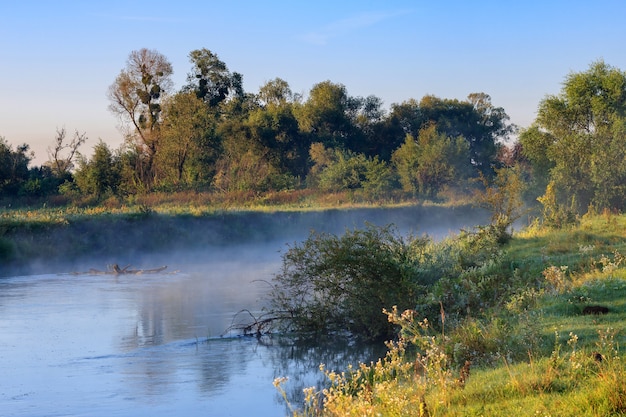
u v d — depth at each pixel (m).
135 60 71.00
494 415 7.80
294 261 18.25
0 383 12.77
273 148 87.00
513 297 15.46
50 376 13.30
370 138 102.62
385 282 17.09
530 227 30.84
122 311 20.81
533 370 9.42
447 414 7.95
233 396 11.87
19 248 32.03
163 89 71.56
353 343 16.67
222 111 98.81
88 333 17.52
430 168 67.50
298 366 14.15
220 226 40.84
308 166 89.62
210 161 69.31
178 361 14.59
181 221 39.88
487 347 11.43
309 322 17.50
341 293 17.38
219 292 24.73
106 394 12.05
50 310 20.88
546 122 43.19
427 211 52.19
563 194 39.25
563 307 14.16
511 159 99.06
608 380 8.04
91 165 60.56
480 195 28.36
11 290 25.08
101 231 36.09
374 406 7.93
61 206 50.34
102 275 29.70
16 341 16.48
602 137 38.88
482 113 115.06
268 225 43.22
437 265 19.22
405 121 105.00
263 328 18.08
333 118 96.38
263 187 61.09
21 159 61.00
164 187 60.91
